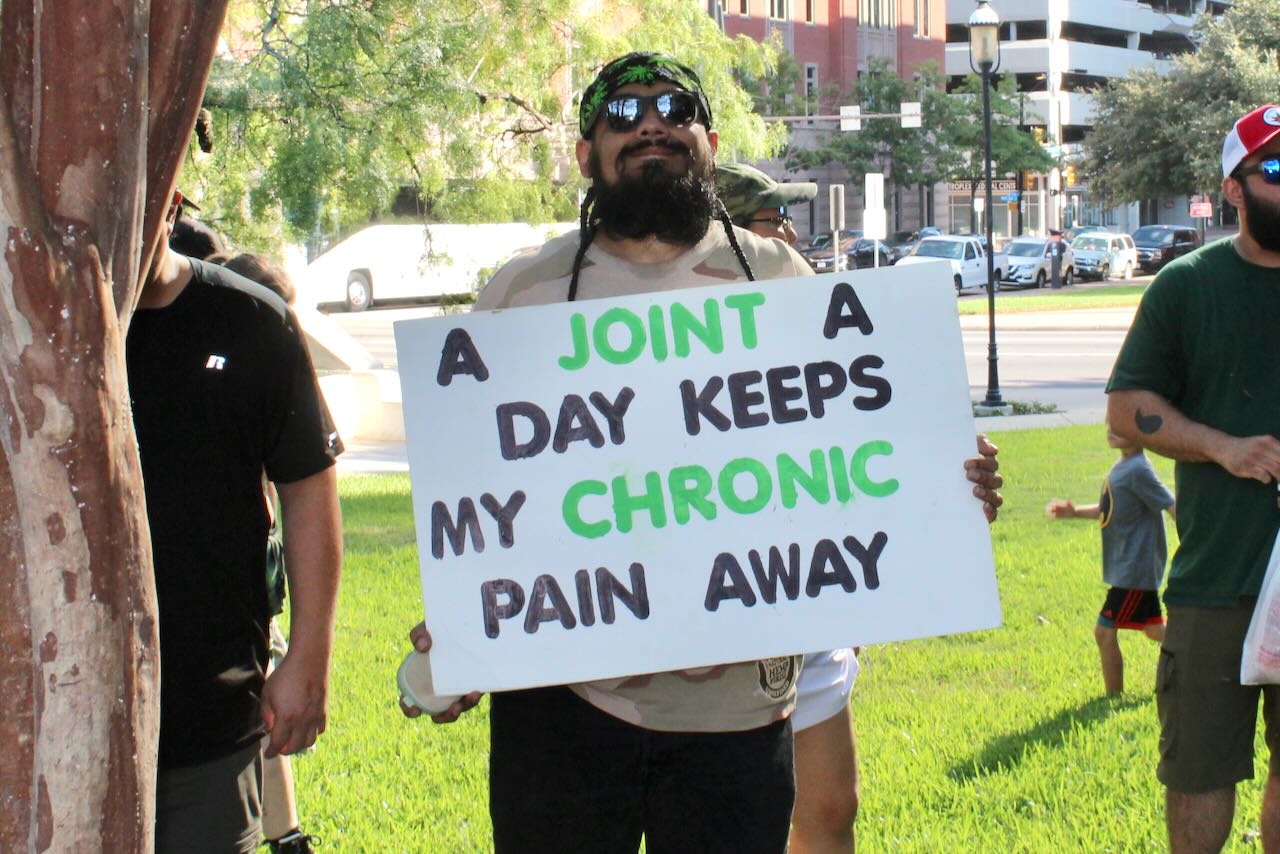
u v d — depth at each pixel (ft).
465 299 52.60
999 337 99.25
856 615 9.62
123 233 6.97
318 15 43.70
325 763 17.34
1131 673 21.09
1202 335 12.44
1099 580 27.45
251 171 45.62
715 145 10.13
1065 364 81.71
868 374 9.82
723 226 10.31
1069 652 22.38
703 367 9.75
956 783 15.98
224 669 9.78
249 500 9.96
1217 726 12.37
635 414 9.70
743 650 9.46
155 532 9.51
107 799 6.95
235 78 43.37
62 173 6.72
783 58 175.73
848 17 205.46
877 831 14.66
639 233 9.78
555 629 9.47
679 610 9.52
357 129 44.16
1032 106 278.26
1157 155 197.67
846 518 9.70
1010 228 265.13
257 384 9.87
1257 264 12.41
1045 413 60.59
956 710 19.22
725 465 9.69
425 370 9.66
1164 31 339.77
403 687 9.81
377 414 55.06
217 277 9.97
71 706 6.84
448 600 9.48
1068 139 309.22
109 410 6.88
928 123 193.47
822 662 11.57
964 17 300.81
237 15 45.78
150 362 9.61
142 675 7.11
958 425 9.82
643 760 9.41
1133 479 19.44
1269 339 12.32
